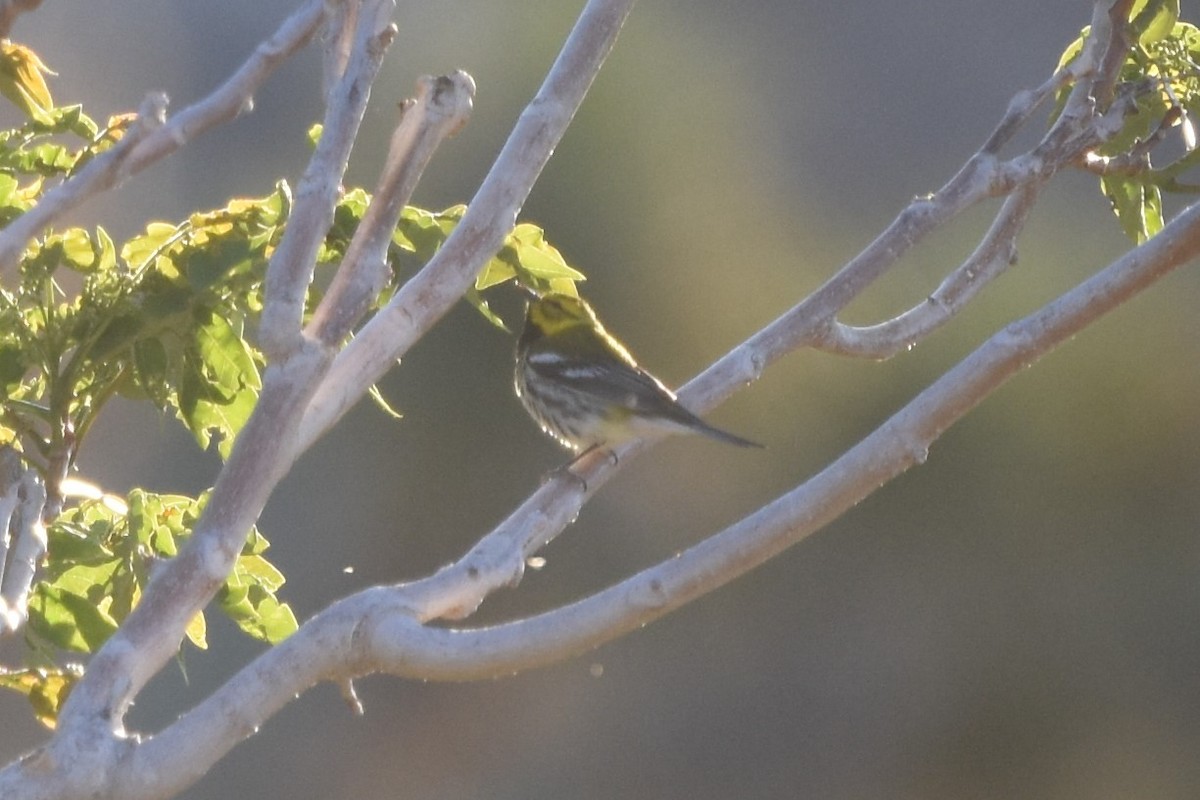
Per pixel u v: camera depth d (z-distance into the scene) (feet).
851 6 76.89
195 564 13.08
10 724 48.65
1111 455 57.26
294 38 13.91
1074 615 56.85
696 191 63.16
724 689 56.95
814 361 57.67
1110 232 60.75
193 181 68.59
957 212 19.71
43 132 16.58
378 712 54.75
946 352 57.47
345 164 13.55
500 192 15.99
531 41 64.13
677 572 13.57
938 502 58.08
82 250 16.66
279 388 13.46
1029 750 56.03
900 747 56.54
